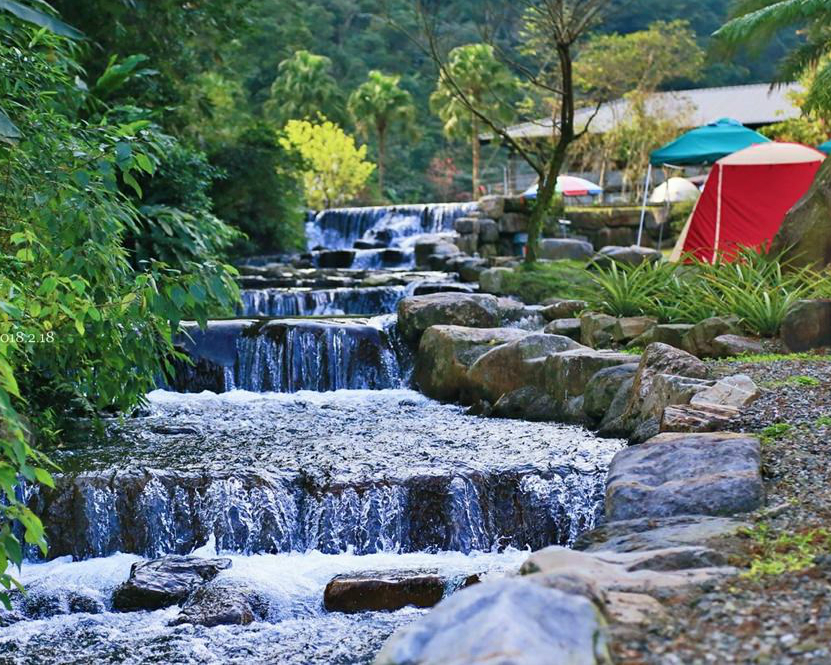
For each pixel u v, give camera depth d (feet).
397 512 27.35
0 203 26.27
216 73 111.55
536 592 10.90
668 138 129.49
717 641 11.78
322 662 18.67
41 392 34.55
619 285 47.91
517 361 39.83
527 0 62.18
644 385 32.48
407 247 93.20
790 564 15.17
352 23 253.03
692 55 138.00
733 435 23.00
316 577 24.43
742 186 64.69
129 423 37.42
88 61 66.33
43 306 24.03
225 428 36.58
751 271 45.21
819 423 24.99
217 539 27.30
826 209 47.52
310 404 42.96
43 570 25.80
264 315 59.62
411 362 48.57
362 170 147.74
